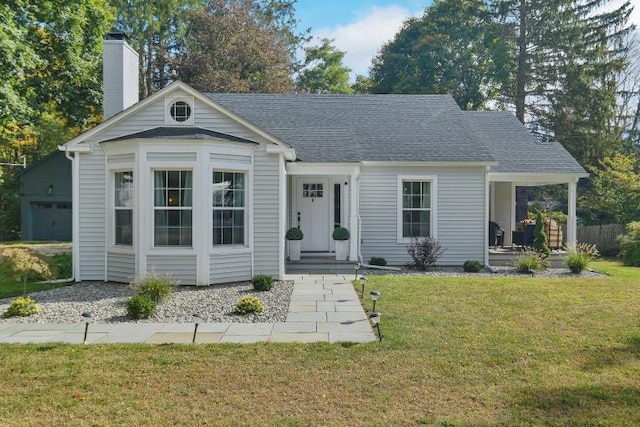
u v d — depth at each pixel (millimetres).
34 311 8047
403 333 6680
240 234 11258
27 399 4535
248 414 4211
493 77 32906
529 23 30719
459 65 34594
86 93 20422
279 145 11273
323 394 4633
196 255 10508
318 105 17281
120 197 11047
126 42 13320
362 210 14664
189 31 34219
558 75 30156
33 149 28812
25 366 5398
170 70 34906
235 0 34625
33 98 19094
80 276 11242
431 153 14688
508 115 19000
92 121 25406
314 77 39875
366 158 14367
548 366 5391
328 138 14773
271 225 11367
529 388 4766
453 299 8992
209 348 6066
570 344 6191
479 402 4445
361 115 16781
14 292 9883
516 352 5867
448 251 14758
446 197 14719
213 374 5160
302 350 5961
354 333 6789
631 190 22562
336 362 5520
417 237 14695
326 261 13234
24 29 16281
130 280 10711
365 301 8883
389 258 14719
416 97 18047
